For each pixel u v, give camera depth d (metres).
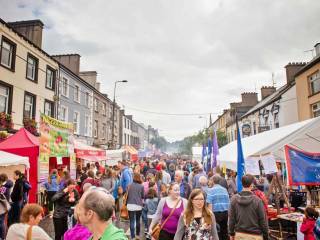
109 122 34.44
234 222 4.46
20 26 18.84
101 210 1.86
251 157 8.30
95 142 28.77
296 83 21.22
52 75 19.94
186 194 9.58
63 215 6.28
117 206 9.95
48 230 8.64
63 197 6.33
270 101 24.34
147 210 8.30
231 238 4.52
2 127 12.84
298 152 7.36
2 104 14.64
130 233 7.79
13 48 15.41
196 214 3.67
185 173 13.27
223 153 11.52
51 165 12.60
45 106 18.83
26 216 3.62
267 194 8.08
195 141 58.28
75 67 24.98
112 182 9.85
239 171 7.14
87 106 26.80
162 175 9.95
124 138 46.31
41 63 18.22
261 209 4.30
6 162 7.70
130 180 9.89
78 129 24.42
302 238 6.39
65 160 12.61
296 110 21.72
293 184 7.11
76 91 24.48
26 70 16.48
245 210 4.34
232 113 37.88
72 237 2.90
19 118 15.66
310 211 5.67
